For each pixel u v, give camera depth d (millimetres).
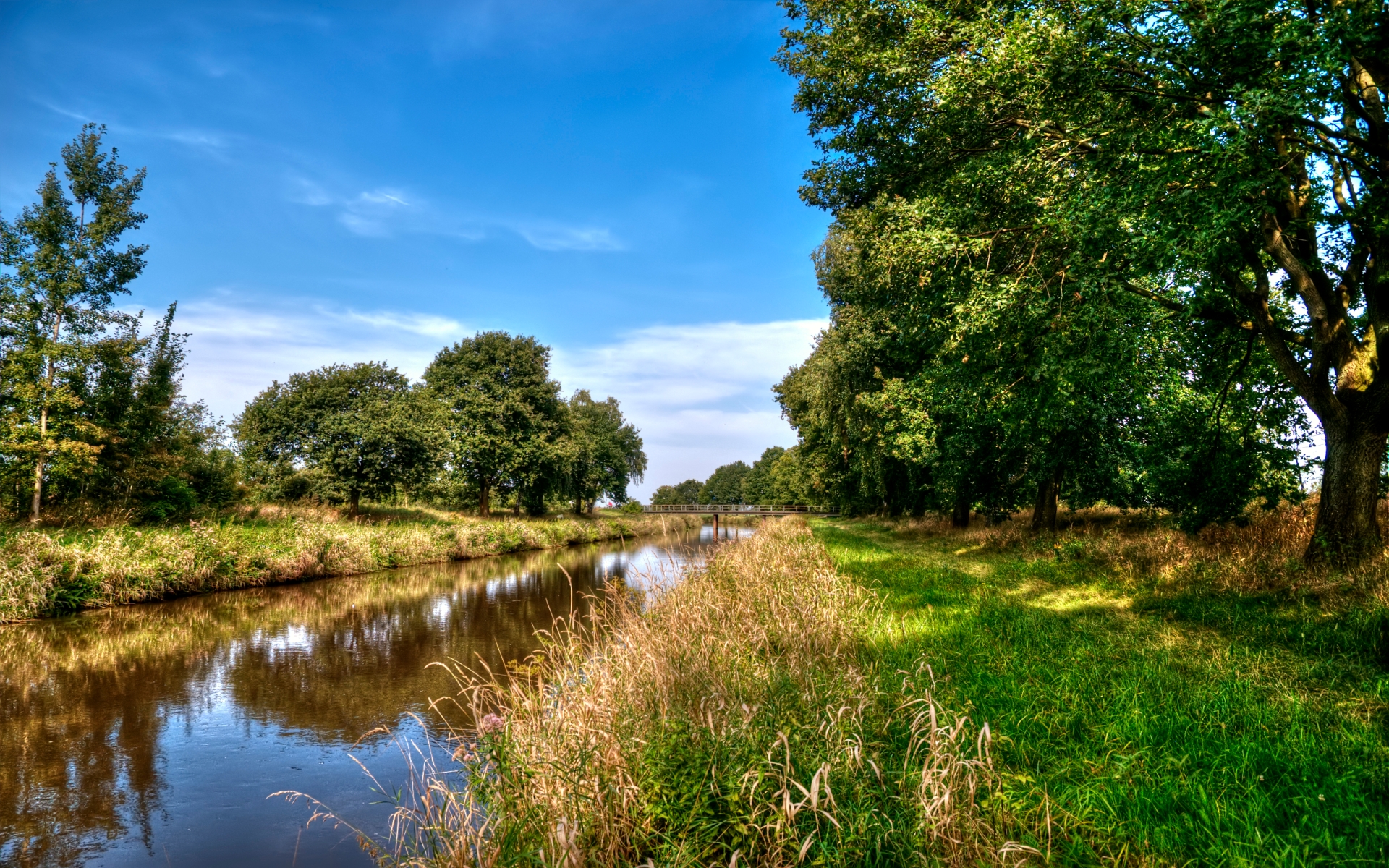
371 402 31750
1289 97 6402
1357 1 6523
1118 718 4613
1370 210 7477
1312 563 8562
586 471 49531
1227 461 11227
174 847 4934
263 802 5641
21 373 18594
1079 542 13484
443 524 31062
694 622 7117
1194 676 5668
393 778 6082
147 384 21953
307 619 13406
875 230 12523
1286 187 7656
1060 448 15227
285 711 7957
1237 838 3127
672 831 3424
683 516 59844
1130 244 7832
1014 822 3473
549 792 3707
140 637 11680
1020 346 10117
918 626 7711
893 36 11352
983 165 9758
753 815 3305
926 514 30969
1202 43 7086
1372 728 4328
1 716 7766
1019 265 9859
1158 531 13766
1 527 16031
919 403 18828
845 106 12828
